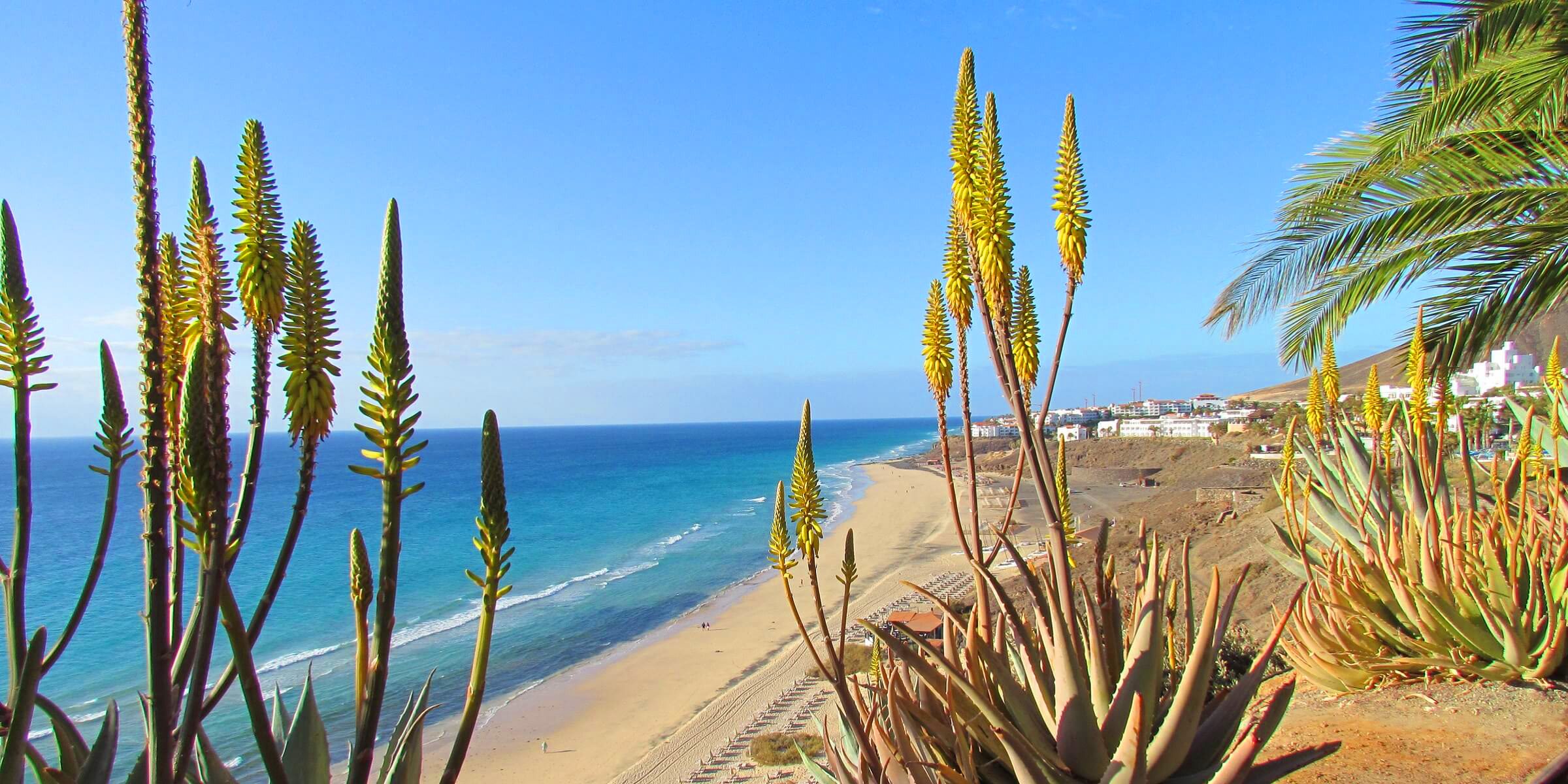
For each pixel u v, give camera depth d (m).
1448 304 7.70
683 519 77.88
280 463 163.50
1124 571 16.48
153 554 2.13
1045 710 3.53
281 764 2.24
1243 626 9.05
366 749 2.20
